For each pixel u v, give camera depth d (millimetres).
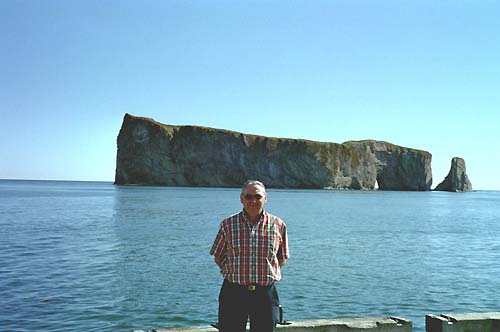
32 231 38562
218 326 5934
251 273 5578
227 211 64625
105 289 17828
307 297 17359
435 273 22891
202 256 26625
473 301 17250
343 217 61750
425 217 68312
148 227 43344
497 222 60500
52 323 13477
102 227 42812
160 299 16547
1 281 18734
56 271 21219
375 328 6742
